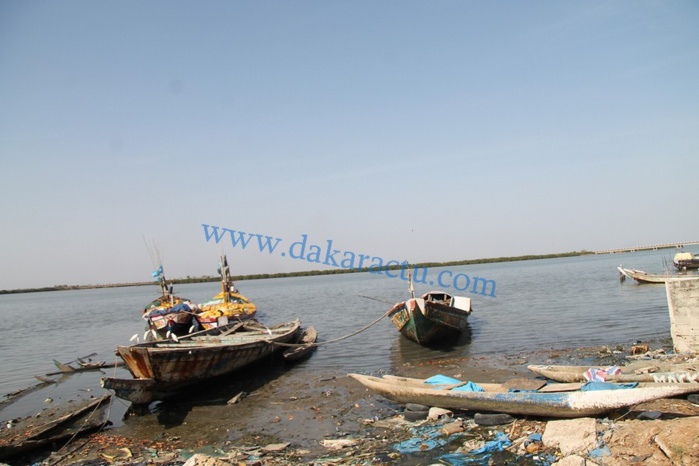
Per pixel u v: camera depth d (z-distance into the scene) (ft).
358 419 39.93
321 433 37.40
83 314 195.83
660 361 43.09
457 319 71.97
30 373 71.36
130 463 33.24
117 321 151.12
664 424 27.61
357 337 83.35
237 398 47.83
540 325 82.48
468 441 32.09
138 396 43.60
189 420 42.75
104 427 41.83
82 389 57.67
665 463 24.14
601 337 68.49
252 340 60.85
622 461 25.29
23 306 317.42
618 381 35.55
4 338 117.91
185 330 69.21
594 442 27.96
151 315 81.97
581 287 153.48
